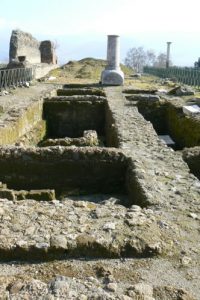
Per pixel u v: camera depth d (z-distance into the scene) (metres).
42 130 13.99
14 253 4.12
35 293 3.48
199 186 6.11
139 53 84.31
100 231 4.45
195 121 11.32
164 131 14.81
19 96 15.53
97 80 25.12
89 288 3.59
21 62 23.08
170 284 3.74
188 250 4.29
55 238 4.25
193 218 5.01
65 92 18.11
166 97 16.34
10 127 10.37
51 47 35.16
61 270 3.96
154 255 4.20
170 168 6.90
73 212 4.97
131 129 9.84
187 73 26.48
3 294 3.46
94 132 11.56
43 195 6.71
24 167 7.54
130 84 22.36
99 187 7.58
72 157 7.53
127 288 3.62
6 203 5.21
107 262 4.10
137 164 6.98
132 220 4.72
